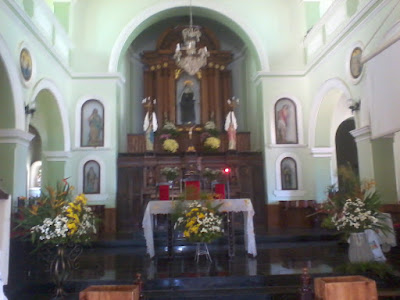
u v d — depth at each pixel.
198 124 16.47
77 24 13.93
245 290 6.48
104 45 13.91
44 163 13.16
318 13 13.96
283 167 13.72
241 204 8.52
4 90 8.54
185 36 11.05
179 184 13.55
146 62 17.05
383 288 6.49
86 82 13.62
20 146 8.93
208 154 14.60
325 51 11.89
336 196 7.92
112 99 13.64
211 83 16.97
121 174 14.12
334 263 7.79
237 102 15.62
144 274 7.11
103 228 13.03
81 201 6.54
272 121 13.87
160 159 14.30
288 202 13.20
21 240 6.98
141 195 13.74
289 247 10.05
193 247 10.24
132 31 14.08
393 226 8.41
